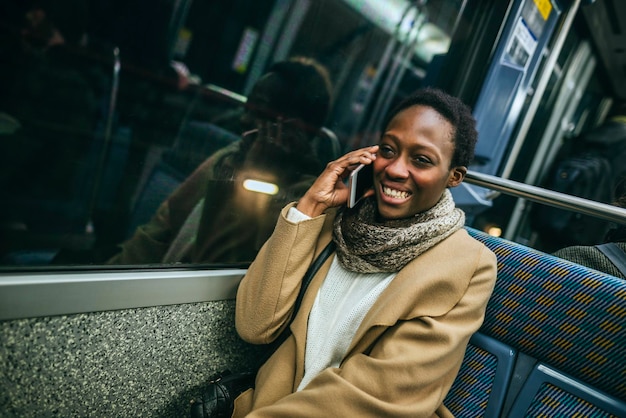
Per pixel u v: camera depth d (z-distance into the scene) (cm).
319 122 157
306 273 101
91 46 99
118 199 113
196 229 123
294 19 139
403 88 183
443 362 78
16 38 88
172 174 121
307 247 97
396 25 169
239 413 96
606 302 84
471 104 196
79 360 86
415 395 77
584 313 86
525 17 190
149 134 115
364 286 93
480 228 284
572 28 259
